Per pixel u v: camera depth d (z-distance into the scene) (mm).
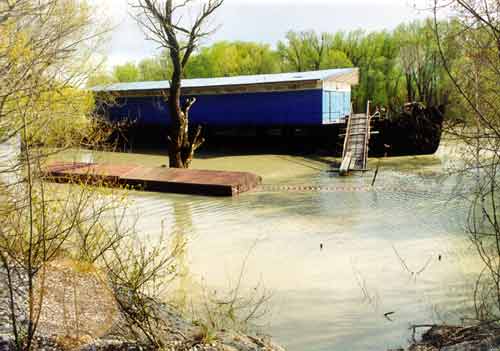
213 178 18812
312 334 6637
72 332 5430
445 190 17266
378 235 11805
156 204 15992
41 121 6691
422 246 10734
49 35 7434
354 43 56594
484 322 5809
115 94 27984
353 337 6520
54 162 7480
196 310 7254
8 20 6527
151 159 27609
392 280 8672
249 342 6066
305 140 29625
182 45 23172
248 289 8344
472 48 5312
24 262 5555
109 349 5258
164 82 37219
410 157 27062
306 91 29078
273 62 59562
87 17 9531
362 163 23781
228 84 30141
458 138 6578
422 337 6344
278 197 17156
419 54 45000
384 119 27391
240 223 13297
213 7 21531
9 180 6613
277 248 10859
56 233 6090
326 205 15562
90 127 9711
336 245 11039
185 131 22469
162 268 8672
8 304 5723
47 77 7344
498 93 5621
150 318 6250
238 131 31656
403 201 15797
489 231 11492
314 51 57812
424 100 44344
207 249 10781
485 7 4750
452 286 8227
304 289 8336
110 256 7777
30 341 4875
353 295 8023
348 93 34281
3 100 5898
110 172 19938
